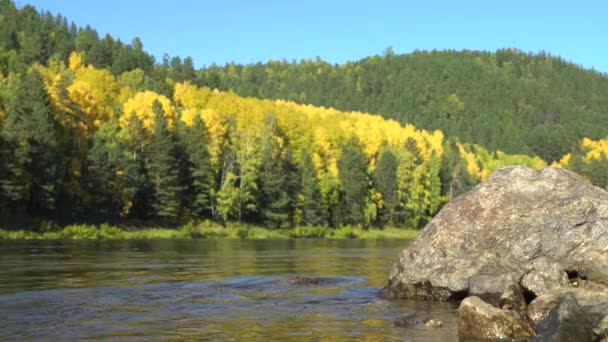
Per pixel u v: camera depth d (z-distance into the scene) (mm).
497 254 18047
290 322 13906
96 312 15164
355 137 149875
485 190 19891
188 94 172125
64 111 89688
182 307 16125
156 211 88375
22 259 33125
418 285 18391
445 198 147000
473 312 12664
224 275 25141
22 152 71250
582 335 10992
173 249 47781
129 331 12703
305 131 143750
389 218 128000
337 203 115562
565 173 19516
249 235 91062
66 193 78375
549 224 17844
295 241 76938
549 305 13648
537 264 17109
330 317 14664
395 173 128625
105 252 41219
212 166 101375
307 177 107625
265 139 112062
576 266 16844
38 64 162375
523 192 19328
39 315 14633
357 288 20719
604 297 13094
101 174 81000
